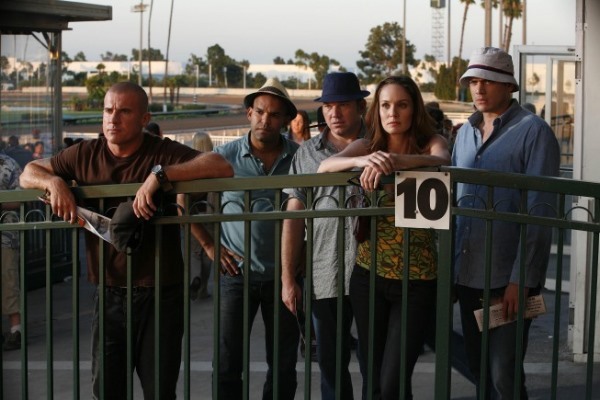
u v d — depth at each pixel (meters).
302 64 168.00
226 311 5.91
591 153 7.64
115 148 4.94
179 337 5.02
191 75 166.25
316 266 5.72
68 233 12.35
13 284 8.88
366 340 5.14
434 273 4.93
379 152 4.46
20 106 12.10
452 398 6.89
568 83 11.62
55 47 12.25
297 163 6.04
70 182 5.03
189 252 4.72
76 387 4.90
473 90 5.54
